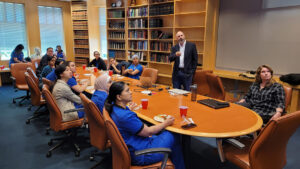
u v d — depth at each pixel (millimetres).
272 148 1545
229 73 4781
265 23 4367
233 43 4898
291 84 3715
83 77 4188
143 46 6254
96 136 2078
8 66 7008
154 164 1680
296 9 3947
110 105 1720
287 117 1419
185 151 2053
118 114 1657
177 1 5281
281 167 1732
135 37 6379
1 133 3375
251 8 4516
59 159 2631
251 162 1556
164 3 5652
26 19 7125
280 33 4195
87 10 7453
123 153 1447
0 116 4102
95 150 2717
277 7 4172
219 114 2102
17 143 3049
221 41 5094
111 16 6902
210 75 3371
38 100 3355
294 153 2760
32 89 3271
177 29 5504
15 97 5414
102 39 7992
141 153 1487
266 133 1432
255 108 2719
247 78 4191
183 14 5363
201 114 2100
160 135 1861
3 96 5500
